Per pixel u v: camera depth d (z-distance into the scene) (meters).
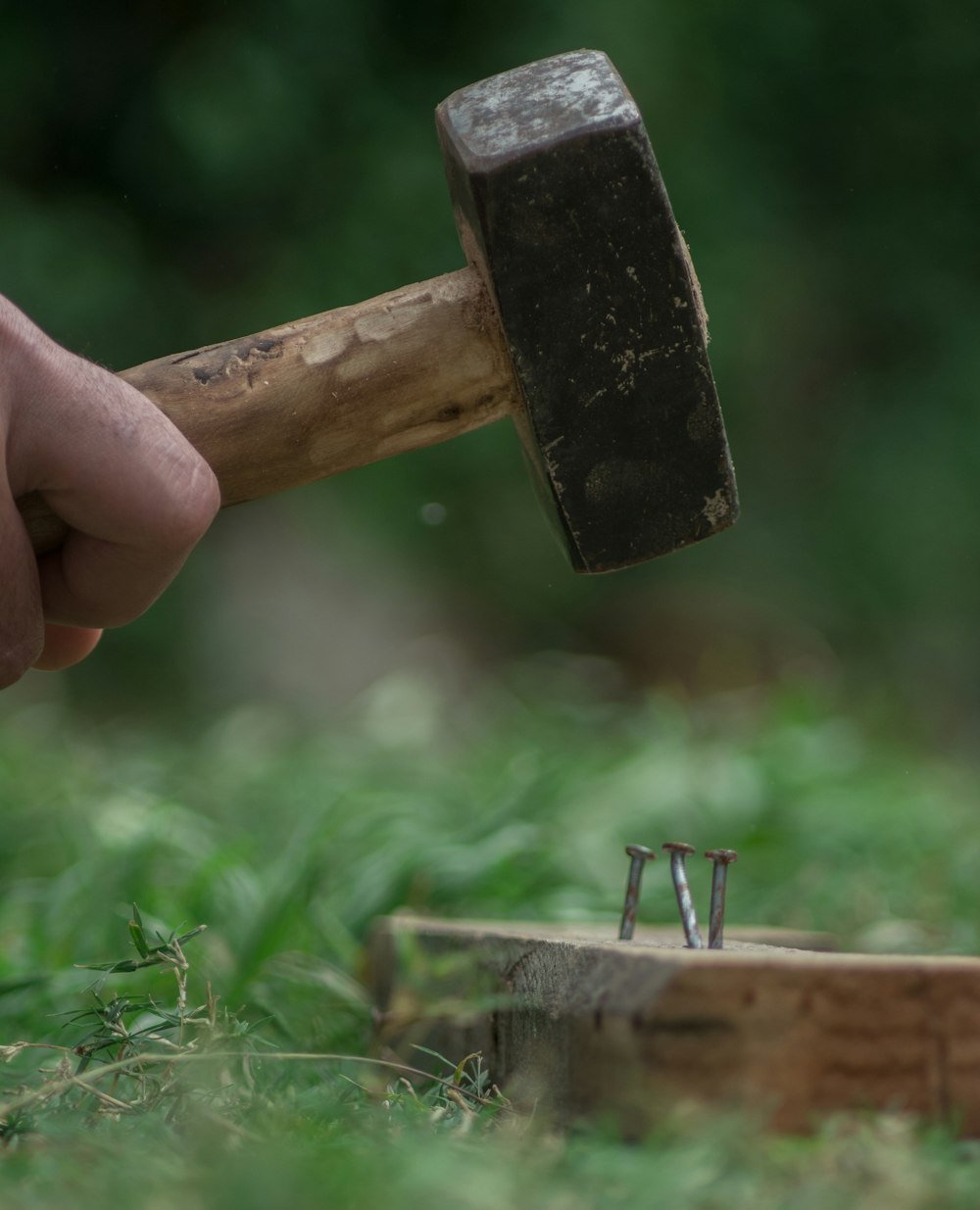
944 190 26.17
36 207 21.72
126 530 4.43
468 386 4.98
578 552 4.80
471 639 24.52
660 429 4.69
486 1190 2.87
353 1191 2.80
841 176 25.78
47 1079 4.06
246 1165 2.85
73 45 21.80
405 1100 3.97
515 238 4.51
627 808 10.82
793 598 24.94
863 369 26.11
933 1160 3.20
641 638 25.06
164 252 22.56
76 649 5.44
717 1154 3.19
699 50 24.20
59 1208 2.76
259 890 6.94
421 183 22.42
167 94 21.41
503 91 4.64
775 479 25.31
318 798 10.25
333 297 22.33
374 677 23.16
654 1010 3.51
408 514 22.97
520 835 8.35
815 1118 3.51
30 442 4.30
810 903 9.02
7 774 11.39
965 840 11.03
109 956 6.50
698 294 4.67
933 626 25.28
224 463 4.90
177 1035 4.27
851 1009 3.54
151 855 7.66
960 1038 3.57
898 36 25.47
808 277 25.28
